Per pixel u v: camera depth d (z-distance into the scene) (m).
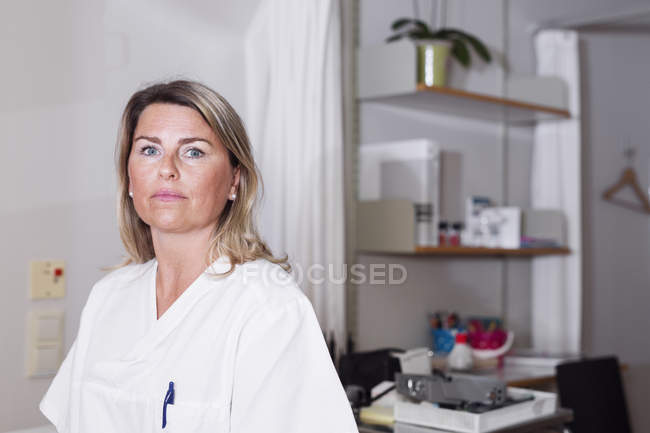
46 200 1.86
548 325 3.21
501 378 2.47
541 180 3.27
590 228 3.71
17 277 1.81
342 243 2.22
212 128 1.15
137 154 1.16
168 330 1.14
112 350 1.20
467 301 3.05
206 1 2.14
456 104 2.74
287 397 1.05
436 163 2.52
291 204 2.12
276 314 1.07
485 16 3.17
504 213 2.90
